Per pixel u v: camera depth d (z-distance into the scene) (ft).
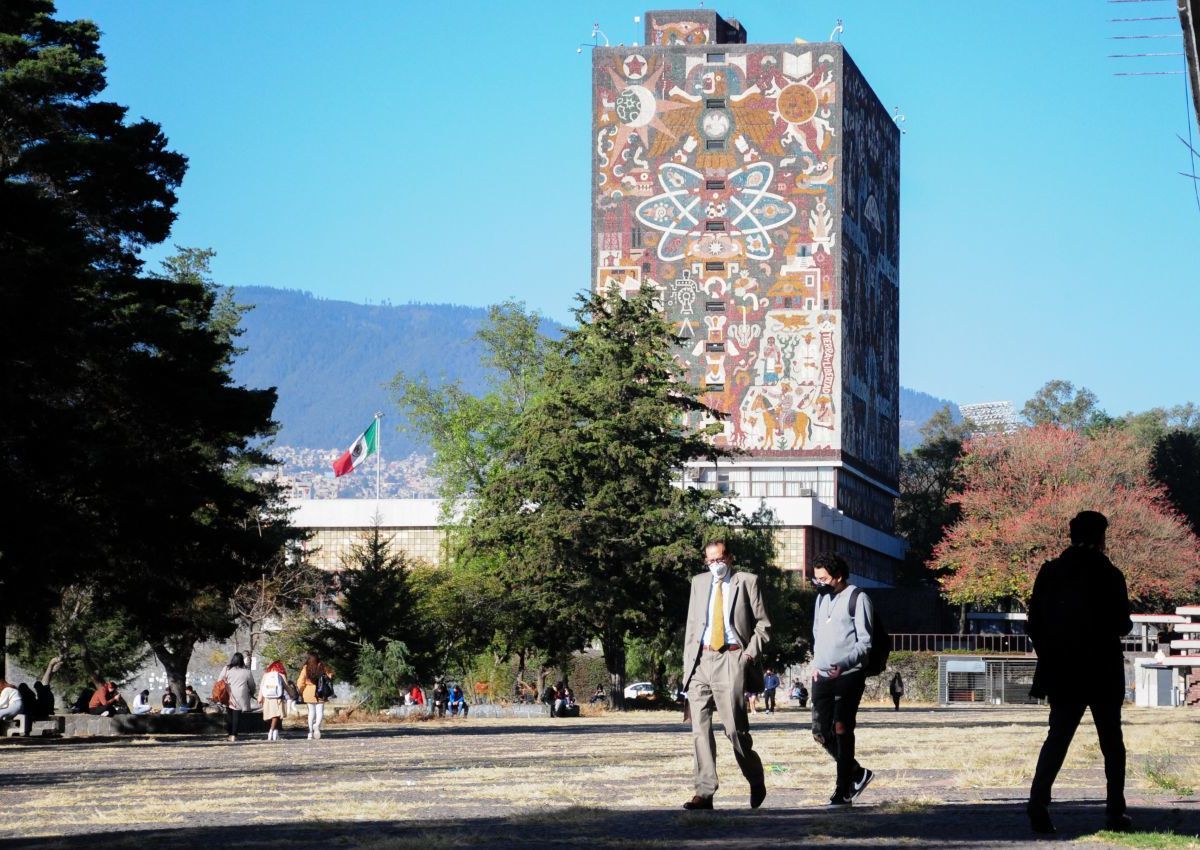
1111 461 327.06
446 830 38.06
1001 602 394.73
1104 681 36.11
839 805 44.29
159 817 43.75
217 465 214.28
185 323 144.46
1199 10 51.78
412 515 380.78
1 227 112.27
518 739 106.01
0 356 112.47
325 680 119.24
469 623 218.79
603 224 402.52
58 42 137.69
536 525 201.46
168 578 134.51
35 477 118.52
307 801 48.62
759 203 398.21
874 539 418.72
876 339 437.99
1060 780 53.52
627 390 213.25
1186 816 39.24
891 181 463.83
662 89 403.13
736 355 395.14
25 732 127.13
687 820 39.19
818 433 390.63
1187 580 310.04
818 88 398.62
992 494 329.11
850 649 44.21
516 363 297.94
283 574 214.69
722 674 43.24
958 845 32.83
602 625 207.21
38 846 35.45
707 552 43.80
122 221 133.80
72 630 201.98
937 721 135.74
